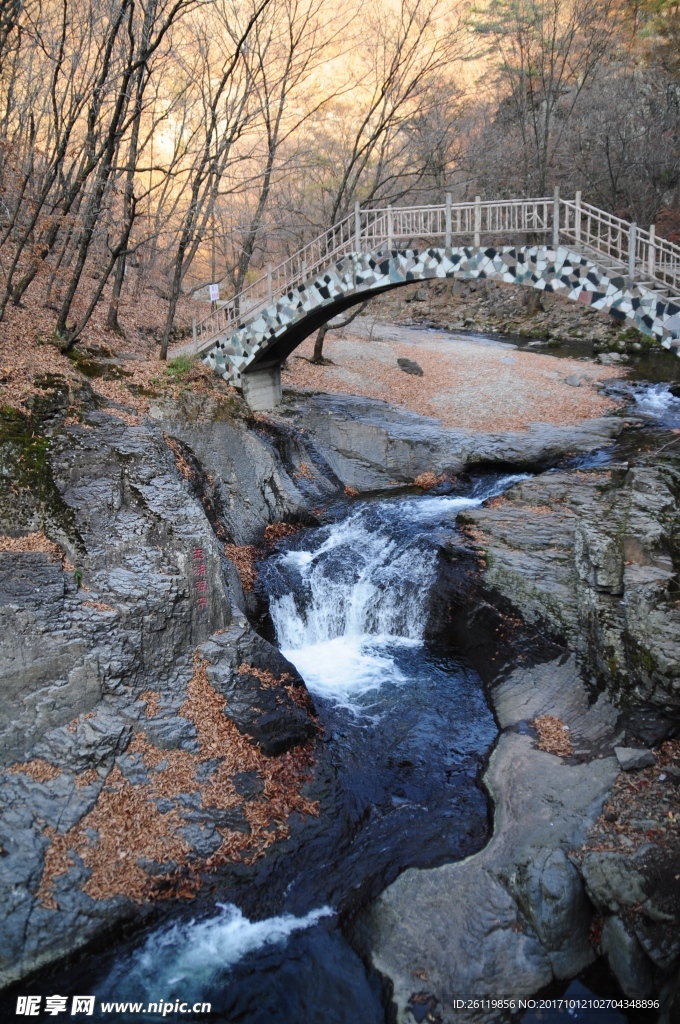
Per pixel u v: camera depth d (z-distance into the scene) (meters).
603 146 39.25
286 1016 8.82
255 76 24.64
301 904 10.12
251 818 11.18
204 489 17.77
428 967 9.15
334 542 18.52
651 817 10.70
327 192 33.56
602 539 14.25
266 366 22.95
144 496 14.68
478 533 17.45
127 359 20.81
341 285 20.30
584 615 14.21
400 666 15.48
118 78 18.36
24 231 20.27
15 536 13.33
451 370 29.80
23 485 13.93
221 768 11.71
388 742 13.12
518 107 38.50
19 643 11.34
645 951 9.13
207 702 12.55
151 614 12.71
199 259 38.06
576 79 39.16
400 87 29.53
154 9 16.78
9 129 22.97
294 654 16.11
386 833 11.23
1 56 18.28
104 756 11.24
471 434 23.23
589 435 23.14
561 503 18.25
